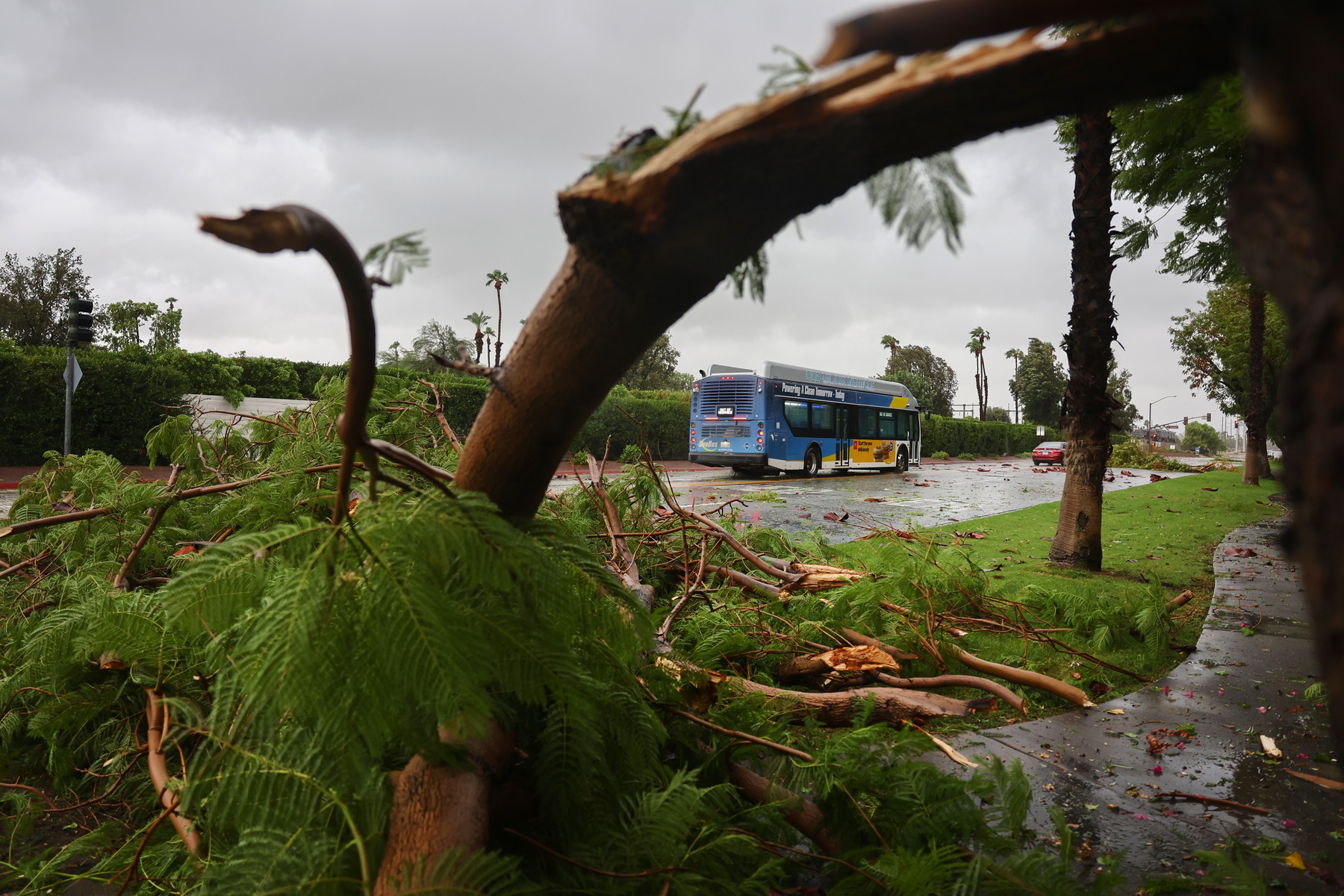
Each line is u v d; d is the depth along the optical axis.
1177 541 10.04
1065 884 1.70
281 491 2.86
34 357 17.30
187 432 3.96
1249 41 0.45
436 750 1.27
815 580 4.11
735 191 0.88
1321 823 2.69
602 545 4.29
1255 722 3.73
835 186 0.86
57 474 4.18
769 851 1.98
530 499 1.39
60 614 2.39
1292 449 0.48
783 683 3.80
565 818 1.55
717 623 3.88
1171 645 5.08
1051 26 0.57
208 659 1.44
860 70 0.76
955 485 22.52
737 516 5.71
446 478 1.28
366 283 0.96
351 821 1.22
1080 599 5.18
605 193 0.95
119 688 2.55
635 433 27.47
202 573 1.15
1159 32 0.64
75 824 2.40
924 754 3.24
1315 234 0.43
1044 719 3.78
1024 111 0.74
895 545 4.64
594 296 1.08
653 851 1.57
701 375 23.56
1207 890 2.21
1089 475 7.51
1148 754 3.33
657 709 2.31
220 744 1.32
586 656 1.66
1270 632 5.48
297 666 1.00
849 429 26.47
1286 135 0.43
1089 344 7.46
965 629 4.82
